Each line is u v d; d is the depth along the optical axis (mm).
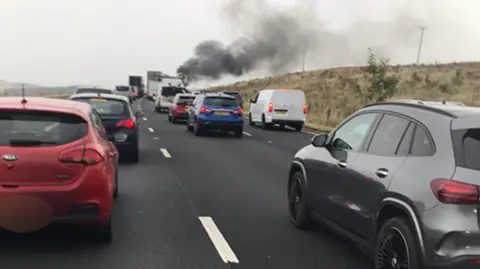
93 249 5938
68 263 5449
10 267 5270
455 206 4016
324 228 7168
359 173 5332
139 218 7430
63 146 5633
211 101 21688
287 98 26422
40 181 5488
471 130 4277
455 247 3982
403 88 47250
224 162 13867
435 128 4508
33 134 5652
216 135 22469
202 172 11977
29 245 6004
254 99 30156
